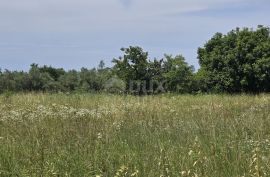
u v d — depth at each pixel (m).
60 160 7.59
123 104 16.86
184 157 7.11
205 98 21.55
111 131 10.29
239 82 29.75
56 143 8.81
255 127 10.12
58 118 13.38
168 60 29.03
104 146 8.56
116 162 7.39
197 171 6.51
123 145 8.67
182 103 18.78
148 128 10.93
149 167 6.96
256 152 6.66
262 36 29.92
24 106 16.80
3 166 7.34
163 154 7.52
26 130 10.42
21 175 6.96
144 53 28.39
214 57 30.09
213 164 6.91
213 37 30.92
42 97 19.39
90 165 7.25
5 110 15.74
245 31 30.03
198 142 8.23
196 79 29.45
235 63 29.70
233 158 7.26
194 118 12.74
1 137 9.38
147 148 8.37
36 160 7.61
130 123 11.98
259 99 21.02
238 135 9.23
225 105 17.88
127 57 28.23
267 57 29.27
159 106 16.48
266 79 29.31
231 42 30.14
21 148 8.41
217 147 7.89
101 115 14.16
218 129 9.98
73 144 8.68
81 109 15.35
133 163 7.16
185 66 28.86
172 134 9.95
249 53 29.38
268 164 6.44
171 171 6.66
